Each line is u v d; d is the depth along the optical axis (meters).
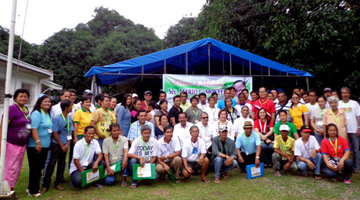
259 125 5.50
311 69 8.84
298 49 8.81
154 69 10.32
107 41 20.20
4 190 3.33
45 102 3.77
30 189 3.69
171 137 4.44
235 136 5.46
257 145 4.77
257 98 6.48
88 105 4.57
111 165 4.25
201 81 7.25
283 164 5.14
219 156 4.49
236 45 10.93
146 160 4.32
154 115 5.36
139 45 23.11
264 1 10.09
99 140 4.55
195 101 5.56
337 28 8.46
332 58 8.96
